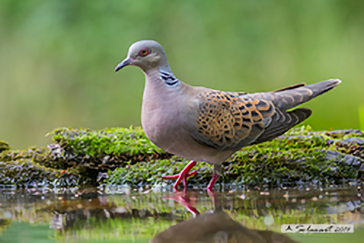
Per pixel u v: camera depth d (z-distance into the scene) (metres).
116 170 9.72
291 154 9.51
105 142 9.94
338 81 9.33
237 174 9.36
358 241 5.48
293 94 9.11
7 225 6.25
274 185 9.26
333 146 10.02
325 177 9.43
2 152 10.25
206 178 9.30
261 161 9.43
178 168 9.48
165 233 5.79
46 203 7.68
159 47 8.29
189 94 8.40
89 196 8.32
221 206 7.22
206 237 5.63
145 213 6.84
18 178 9.56
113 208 7.23
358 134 10.71
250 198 7.84
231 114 8.59
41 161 9.98
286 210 6.88
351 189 8.66
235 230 5.88
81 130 10.27
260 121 8.74
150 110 8.30
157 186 9.33
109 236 5.70
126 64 8.29
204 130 8.30
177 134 8.30
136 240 5.52
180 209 7.09
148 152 9.98
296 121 8.98
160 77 8.30
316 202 7.43
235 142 8.67
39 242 5.48
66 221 6.44
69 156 9.87
